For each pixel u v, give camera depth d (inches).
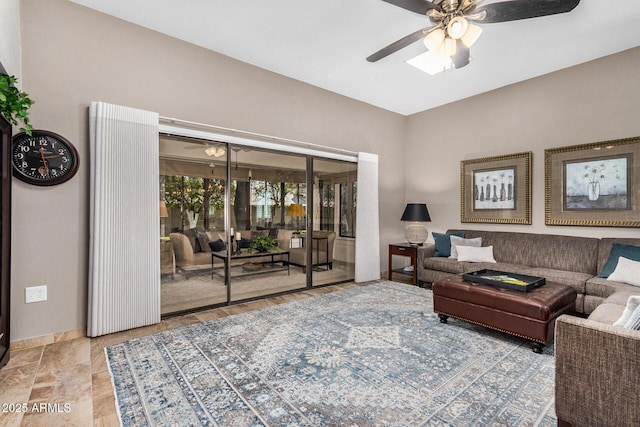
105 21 110.5
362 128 194.4
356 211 186.9
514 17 84.1
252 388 73.8
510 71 153.6
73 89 104.2
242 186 146.6
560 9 80.4
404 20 113.1
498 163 174.4
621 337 51.0
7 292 86.4
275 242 157.6
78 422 62.1
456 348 95.1
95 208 103.3
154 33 120.9
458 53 103.1
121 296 108.1
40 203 98.7
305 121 167.2
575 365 55.9
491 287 106.7
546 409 66.1
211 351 92.7
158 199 116.8
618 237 134.4
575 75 147.1
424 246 183.2
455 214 195.5
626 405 50.7
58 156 100.8
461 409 66.0
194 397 70.1
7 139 85.4
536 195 160.6
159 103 121.8
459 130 192.9
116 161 107.4
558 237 148.1
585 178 143.7
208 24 117.0
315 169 173.2
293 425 61.2
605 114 138.8
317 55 139.0
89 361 87.1
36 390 73.0
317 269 174.4
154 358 88.4
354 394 71.4
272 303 142.4
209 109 134.3
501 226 173.9
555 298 96.6
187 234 130.4
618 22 112.3
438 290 116.3
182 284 128.9
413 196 218.2
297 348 94.7
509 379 78.0
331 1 103.0
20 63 95.0
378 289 168.4
